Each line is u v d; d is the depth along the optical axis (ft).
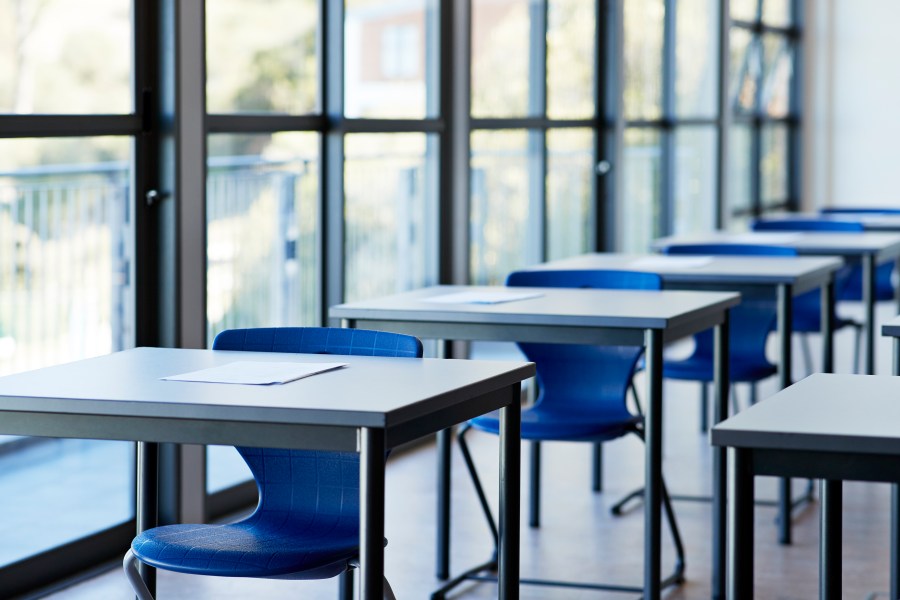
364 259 19.65
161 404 8.25
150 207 14.88
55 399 8.46
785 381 15.62
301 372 9.33
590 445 20.88
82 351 15.44
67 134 13.46
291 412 8.02
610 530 16.07
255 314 17.75
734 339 17.30
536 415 13.99
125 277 15.07
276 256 17.97
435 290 14.69
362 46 19.08
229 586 13.87
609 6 26.16
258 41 17.99
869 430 7.31
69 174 15.06
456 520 16.49
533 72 24.14
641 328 12.01
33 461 15.58
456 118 20.94
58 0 14.89
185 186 14.98
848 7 38.58
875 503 17.20
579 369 14.42
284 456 10.28
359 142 19.34
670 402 24.09
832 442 7.18
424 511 16.88
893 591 12.01
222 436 8.27
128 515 15.23
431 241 20.94
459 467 19.26
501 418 9.87
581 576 14.23
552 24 24.53
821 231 23.30
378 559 8.07
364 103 19.19
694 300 13.37
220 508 16.48
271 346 10.80
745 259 17.65
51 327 15.30
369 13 19.19
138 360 10.10
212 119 15.62
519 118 23.03
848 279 21.81
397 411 7.97
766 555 14.96
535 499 16.20
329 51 18.16
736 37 34.83
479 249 23.29
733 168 34.96
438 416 8.73
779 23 38.09
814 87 39.09
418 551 15.15
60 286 15.28
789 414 7.84
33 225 15.06
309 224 18.40
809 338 31.22
